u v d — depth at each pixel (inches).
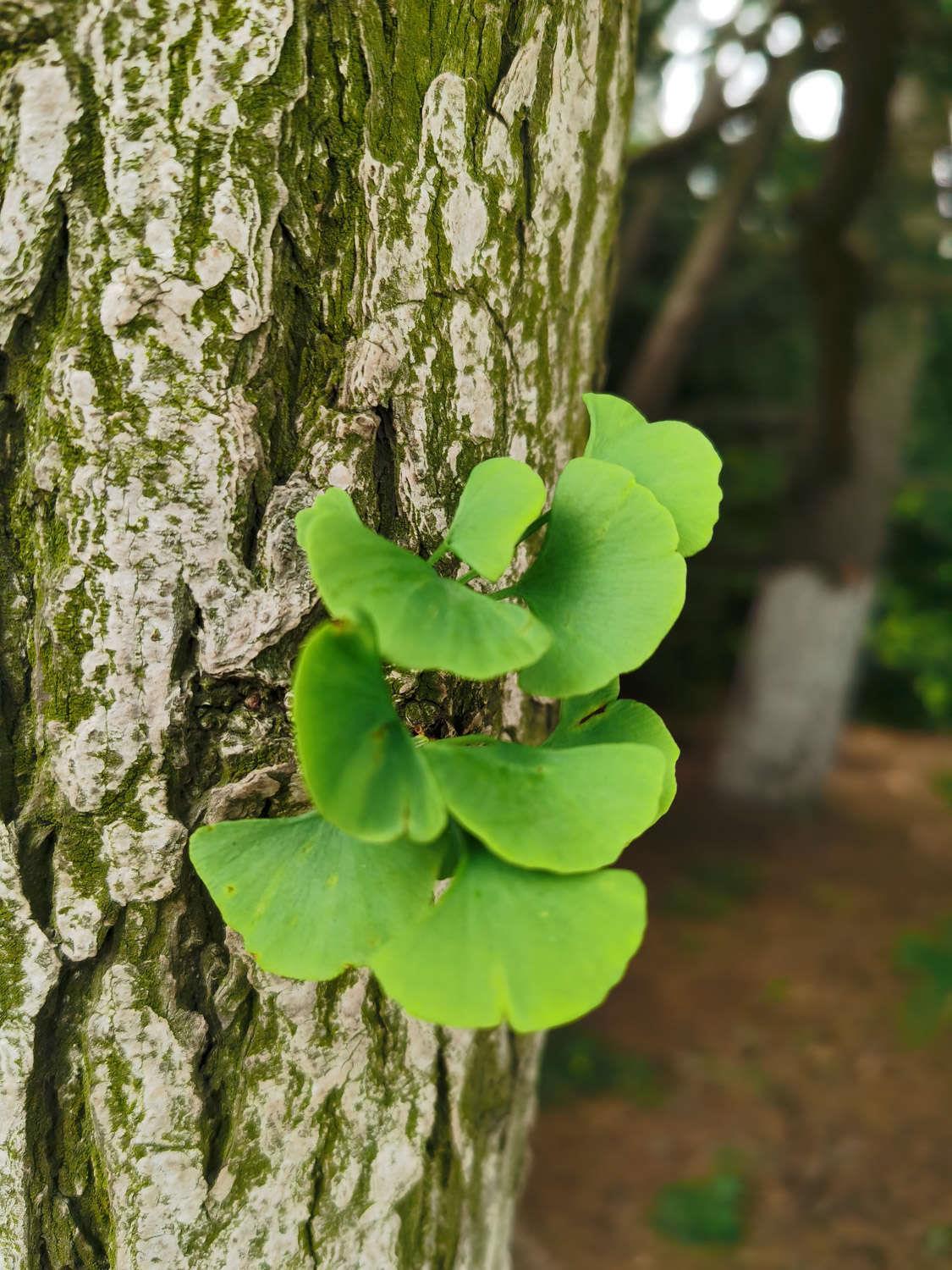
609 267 12.3
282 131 8.6
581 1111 37.4
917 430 85.3
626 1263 30.4
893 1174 34.1
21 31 8.1
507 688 10.4
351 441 9.1
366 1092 10.0
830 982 46.8
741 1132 36.3
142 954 9.0
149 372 8.5
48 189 8.3
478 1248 11.8
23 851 8.9
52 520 8.7
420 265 9.3
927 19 47.0
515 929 7.0
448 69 9.2
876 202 66.1
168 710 8.8
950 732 105.2
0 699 8.8
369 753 6.7
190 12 8.3
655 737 8.5
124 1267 9.3
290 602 8.9
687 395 87.1
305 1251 9.9
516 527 7.4
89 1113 9.1
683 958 48.7
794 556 67.9
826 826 67.0
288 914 7.9
